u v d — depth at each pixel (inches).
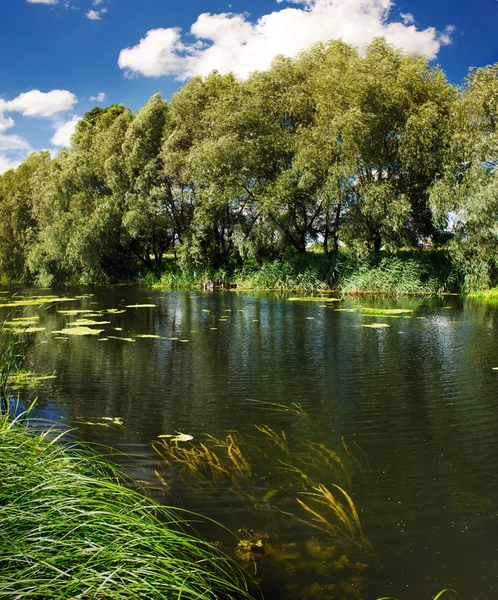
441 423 214.5
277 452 183.9
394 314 578.6
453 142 785.6
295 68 978.7
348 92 846.5
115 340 420.5
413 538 128.3
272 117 973.2
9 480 107.8
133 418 222.5
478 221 748.6
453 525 134.3
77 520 102.0
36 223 1494.8
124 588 88.1
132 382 285.0
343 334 443.2
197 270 1129.4
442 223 814.5
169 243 1317.7
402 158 845.8
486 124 774.5
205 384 280.8
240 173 970.1
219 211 1063.6
